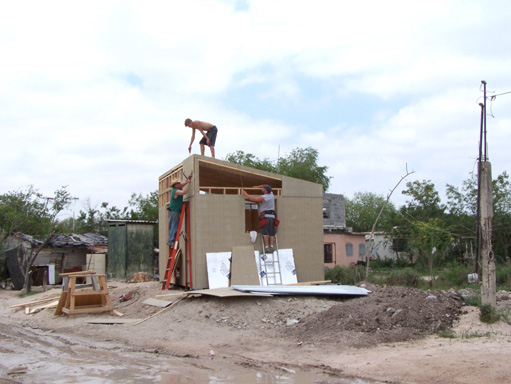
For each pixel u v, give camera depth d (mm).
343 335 9766
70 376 7875
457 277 22375
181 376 7742
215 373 7898
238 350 9516
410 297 11742
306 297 13156
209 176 17391
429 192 37281
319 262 16594
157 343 10484
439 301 11609
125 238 24469
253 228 19391
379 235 41875
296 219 16453
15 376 7941
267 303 12508
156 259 28141
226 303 12469
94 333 12078
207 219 15055
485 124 21859
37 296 20078
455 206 37750
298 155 43875
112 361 8945
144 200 44219
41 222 31484
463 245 33562
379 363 7945
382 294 12391
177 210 15906
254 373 7844
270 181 17281
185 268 15539
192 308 12703
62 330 12844
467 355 7961
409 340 9398
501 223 33188
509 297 14977
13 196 32594
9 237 29281
